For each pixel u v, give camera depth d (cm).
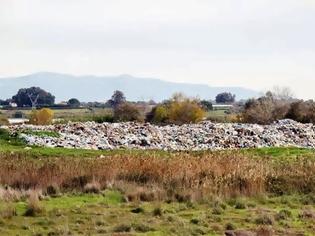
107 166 5109
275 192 4894
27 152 6512
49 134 8088
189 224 3709
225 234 3444
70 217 3797
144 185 4766
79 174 4866
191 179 4838
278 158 6538
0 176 4709
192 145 8362
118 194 4544
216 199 4444
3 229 3447
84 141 7981
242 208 4316
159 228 3547
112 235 3325
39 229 3472
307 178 5100
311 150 7712
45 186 4594
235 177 4938
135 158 5391
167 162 5209
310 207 4397
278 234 3500
